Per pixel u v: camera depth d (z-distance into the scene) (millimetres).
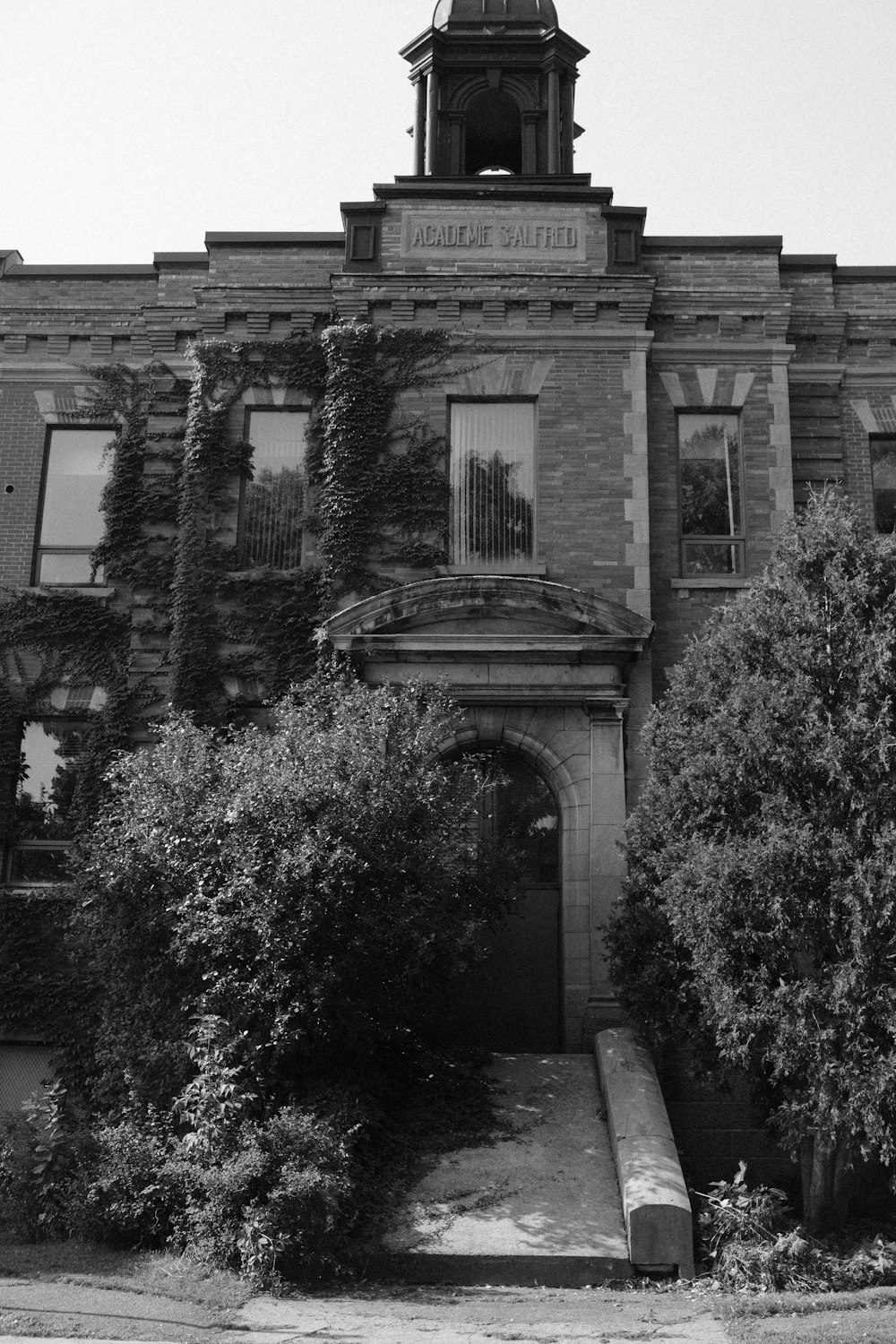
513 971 18547
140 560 20281
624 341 20438
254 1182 12094
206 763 15406
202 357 20625
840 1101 12453
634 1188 12781
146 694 19703
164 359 21125
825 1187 13461
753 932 13047
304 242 21328
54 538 20844
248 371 20609
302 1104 13672
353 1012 14188
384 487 19906
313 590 19625
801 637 14008
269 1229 11602
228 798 14625
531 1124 14820
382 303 20609
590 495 19891
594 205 21109
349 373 20266
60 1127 13750
